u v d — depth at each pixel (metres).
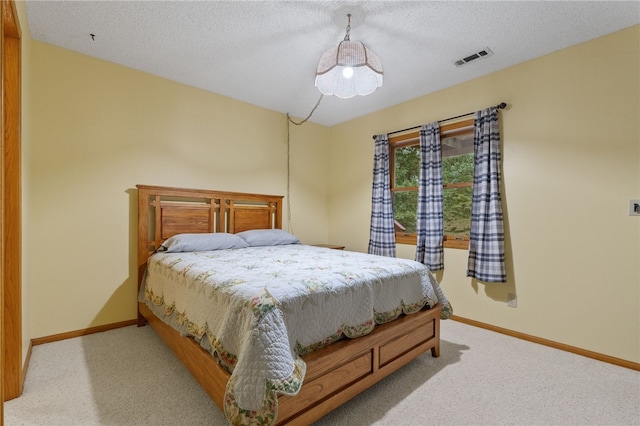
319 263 2.13
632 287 2.08
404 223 3.65
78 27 2.19
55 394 1.68
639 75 2.06
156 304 2.36
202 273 1.83
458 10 1.98
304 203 4.21
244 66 2.76
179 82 3.08
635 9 1.93
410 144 3.59
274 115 3.87
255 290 1.42
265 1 1.92
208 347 1.56
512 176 2.66
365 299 1.71
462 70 2.78
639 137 2.06
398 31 2.21
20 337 1.67
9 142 1.69
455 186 3.14
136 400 1.64
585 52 2.29
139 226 2.74
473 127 2.97
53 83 2.41
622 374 1.98
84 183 2.54
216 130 3.34
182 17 2.08
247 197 3.52
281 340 1.26
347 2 1.91
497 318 2.73
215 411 1.56
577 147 2.32
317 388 1.41
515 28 2.15
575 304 2.31
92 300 2.58
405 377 1.91
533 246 2.53
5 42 1.67
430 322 2.14
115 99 2.70
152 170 2.91
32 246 2.30
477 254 2.75
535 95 2.54
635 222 2.07
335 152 4.39
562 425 1.49
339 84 2.16
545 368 2.04
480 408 1.61
